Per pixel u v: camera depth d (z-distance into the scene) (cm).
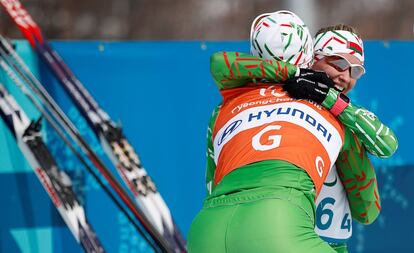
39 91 1321
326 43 1096
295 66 1027
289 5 3484
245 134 991
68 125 1314
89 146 1316
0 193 1384
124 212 1320
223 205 950
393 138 1023
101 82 1432
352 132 1046
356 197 1106
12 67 1355
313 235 923
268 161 955
